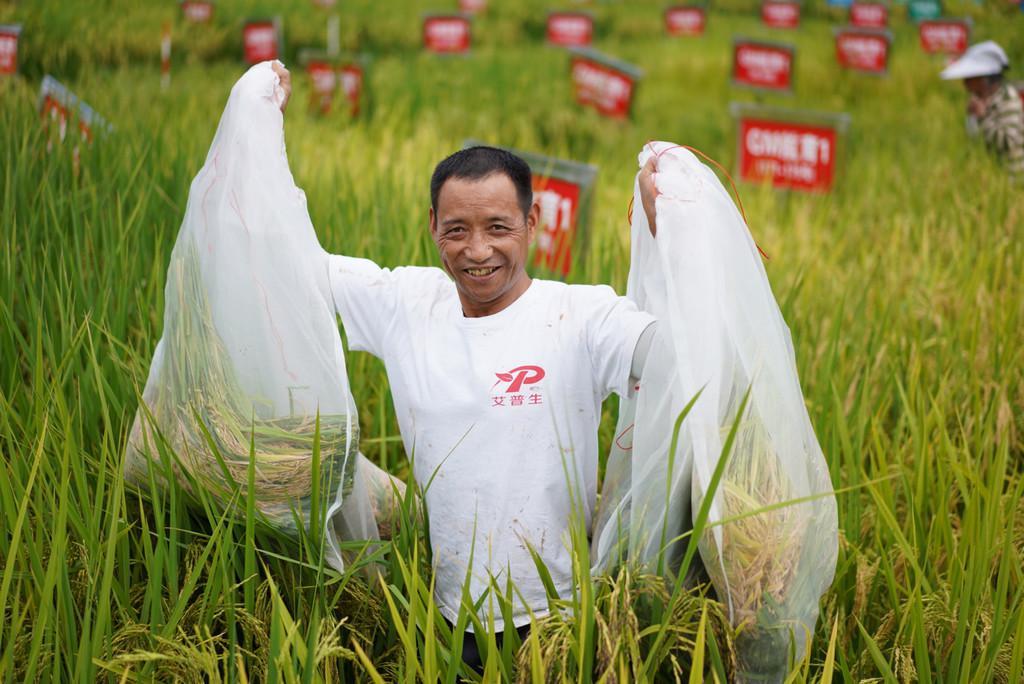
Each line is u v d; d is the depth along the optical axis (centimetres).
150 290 351
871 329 435
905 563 290
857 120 1002
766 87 1060
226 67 1048
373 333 249
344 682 254
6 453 294
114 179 445
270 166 251
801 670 239
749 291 231
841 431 314
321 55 948
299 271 250
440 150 784
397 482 292
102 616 223
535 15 1416
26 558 246
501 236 223
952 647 257
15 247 363
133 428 268
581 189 507
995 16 1331
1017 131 760
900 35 1347
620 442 248
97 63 952
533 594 235
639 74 929
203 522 281
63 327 293
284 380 251
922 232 625
